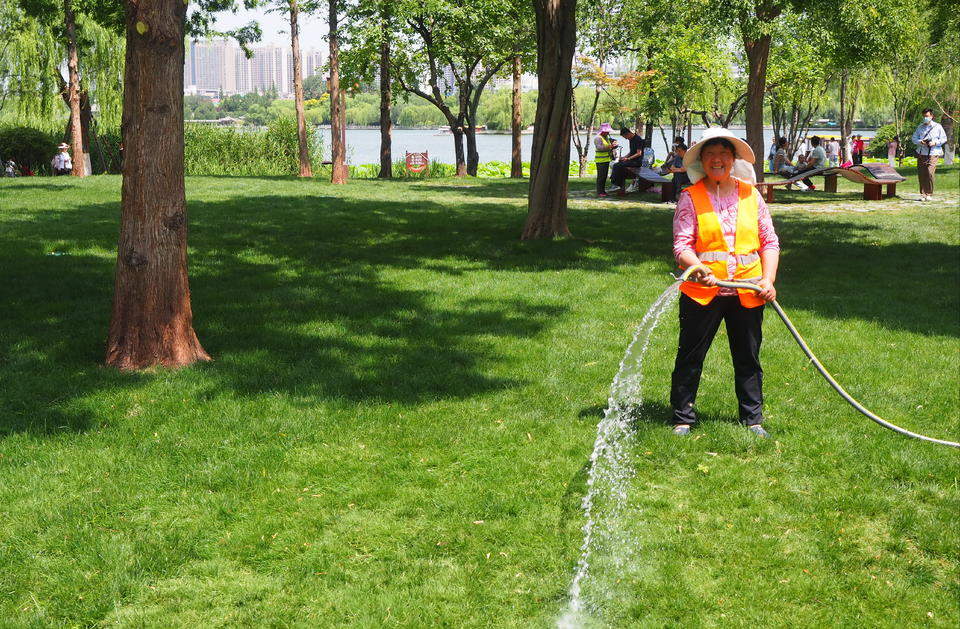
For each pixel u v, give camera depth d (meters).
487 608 3.39
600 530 4.00
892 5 22.23
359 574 3.62
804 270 10.80
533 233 13.14
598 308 8.56
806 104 47.56
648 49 32.50
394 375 6.29
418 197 20.45
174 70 6.13
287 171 40.06
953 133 39.66
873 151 52.25
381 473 4.61
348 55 32.56
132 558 3.70
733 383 6.16
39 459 4.71
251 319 7.93
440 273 10.38
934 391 5.98
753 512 4.19
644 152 22.64
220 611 3.35
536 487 4.44
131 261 6.33
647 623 3.32
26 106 34.78
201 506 4.21
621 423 5.30
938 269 10.86
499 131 121.25
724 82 35.16
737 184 4.97
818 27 20.48
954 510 4.19
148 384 5.96
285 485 4.45
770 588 3.55
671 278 10.20
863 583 3.58
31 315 7.85
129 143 6.24
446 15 30.89
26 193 18.88
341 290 9.30
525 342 7.25
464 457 4.82
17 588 3.47
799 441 5.05
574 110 37.47
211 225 13.99
